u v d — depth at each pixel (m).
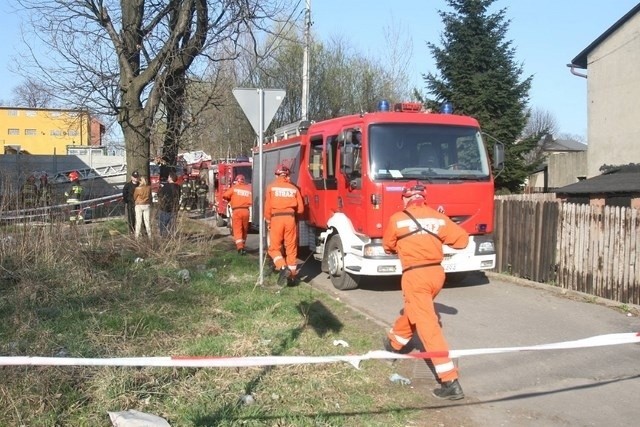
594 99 22.22
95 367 4.99
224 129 35.53
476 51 24.80
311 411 4.65
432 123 9.03
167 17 14.52
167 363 3.85
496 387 5.40
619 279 8.62
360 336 6.75
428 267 5.35
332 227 9.73
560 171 31.17
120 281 8.66
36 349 5.52
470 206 8.89
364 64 36.06
